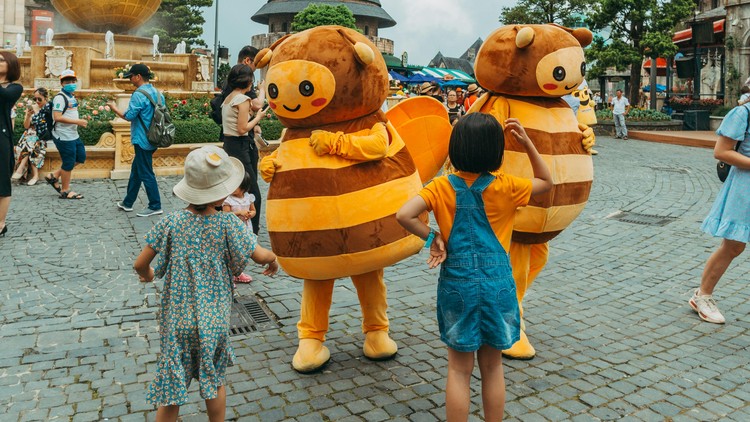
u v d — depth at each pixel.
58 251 6.95
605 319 5.22
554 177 4.11
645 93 34.81
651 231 8.37
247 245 3.18
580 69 4.18
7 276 6.07
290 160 3.77
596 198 10.66
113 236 7.64
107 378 4.03
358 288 4.32
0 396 3.77
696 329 5.00
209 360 3.02
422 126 4.42
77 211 8.97
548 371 4.20
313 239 3.67
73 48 16.34
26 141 10.95
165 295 3.14
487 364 3.19
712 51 31.47
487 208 3.10
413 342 4.73
